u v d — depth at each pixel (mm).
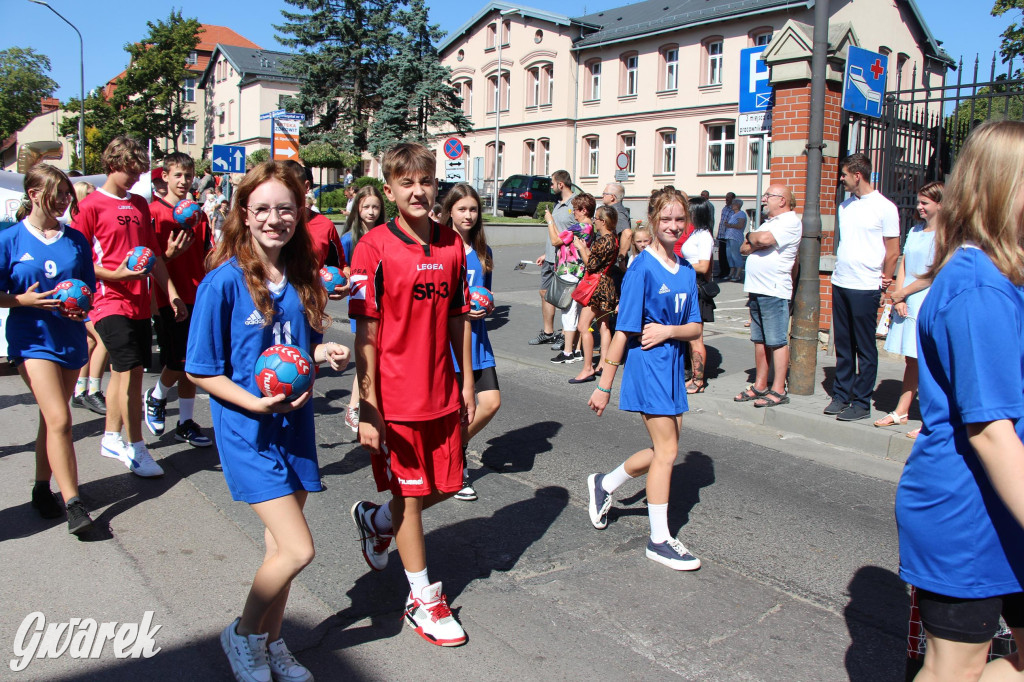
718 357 9422
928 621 2162
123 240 5293
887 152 9648
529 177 33062
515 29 40656
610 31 36938
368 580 3939
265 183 2754
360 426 3215
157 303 5910
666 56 34938
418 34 37000
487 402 4977
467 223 5305
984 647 2105
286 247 2979
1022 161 2006
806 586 3994
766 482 5609
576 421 7117
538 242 26188
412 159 3188
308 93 38031
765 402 7188
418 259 3211
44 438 4520
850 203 6605
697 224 7781
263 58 60469
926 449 2137
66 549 4168
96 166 52125
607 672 3180
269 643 3033
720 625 3588
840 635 3523
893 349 6449
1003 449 1923
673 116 34656
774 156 9562
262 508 2814
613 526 4734
